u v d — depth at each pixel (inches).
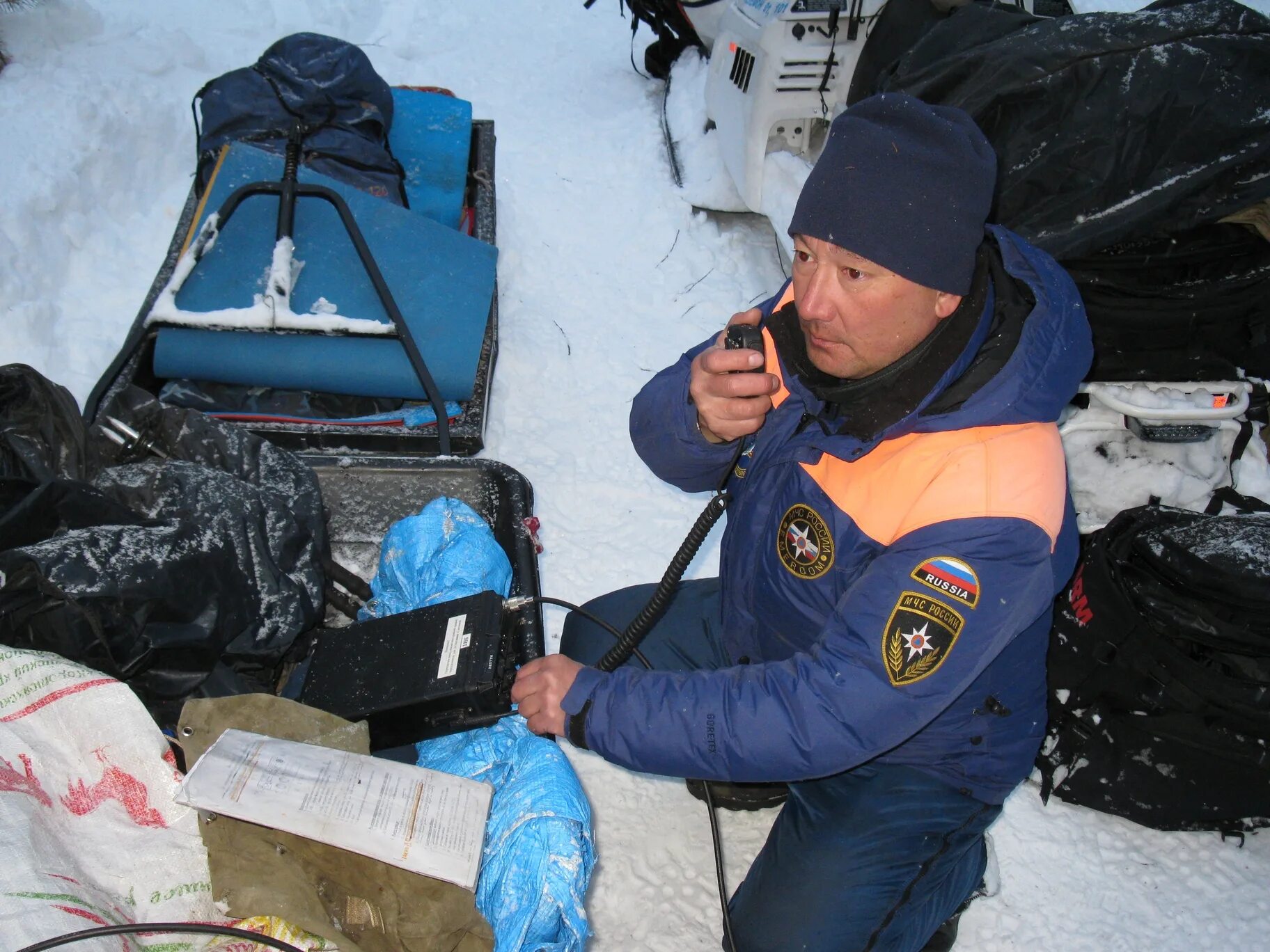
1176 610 77.4
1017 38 85.6
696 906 77.9
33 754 48.1
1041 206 83.4
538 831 51.1
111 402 81.4
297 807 47.6
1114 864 83.2
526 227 156.7
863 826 63.2
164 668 61.7
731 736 54.5
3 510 61.7
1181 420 87.4
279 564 71.4
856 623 53.8
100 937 42.1
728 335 60.2
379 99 121.0
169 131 157.8
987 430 54.1
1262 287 84.0
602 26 224.2
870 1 125.0
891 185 48.3
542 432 121.0
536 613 68.2
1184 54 78.9
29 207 124.5
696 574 106.4
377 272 96.3
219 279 95.8
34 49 158.7
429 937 49.4
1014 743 64.1
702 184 159.9
